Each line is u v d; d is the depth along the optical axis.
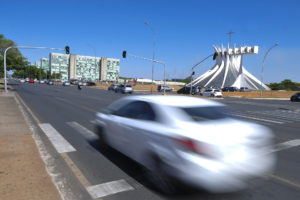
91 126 7.75
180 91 42.66
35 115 9.80
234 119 3.67
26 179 3.39
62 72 152.88
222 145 2.84
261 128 3.52
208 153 2.75
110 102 16.94
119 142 4.34
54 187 3.20
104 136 5.02
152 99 3.95
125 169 4.04
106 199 3.01
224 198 3.06
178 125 3.14
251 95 42.91
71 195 3.09
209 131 2.99
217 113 3.68
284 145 6.19
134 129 3.81
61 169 3.96
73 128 7.38
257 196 3.16
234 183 2.85
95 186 3.38
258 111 15.87
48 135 6.35
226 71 97.38
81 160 4.45
